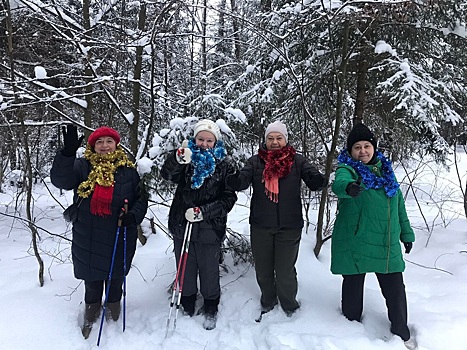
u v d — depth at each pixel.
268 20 4.92
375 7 3.54
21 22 4.91
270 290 3.25
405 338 2.87
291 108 4.95
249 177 3.05
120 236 2.97
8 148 5.27
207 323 3.14
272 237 3.11
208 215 3.00
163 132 3.97
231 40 5.50
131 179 3.04
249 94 5.12
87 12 5.07
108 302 3.12
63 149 2.74
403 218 2.98
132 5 4.82
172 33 4.72
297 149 5.12
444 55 4.76
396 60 4.48
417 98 4.13
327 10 3.74
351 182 2.64
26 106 4.13
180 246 3.15
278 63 5.05
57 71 5.79
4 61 4.61
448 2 3.94
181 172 3.08
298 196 3.08
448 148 6.02
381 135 5.58
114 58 5.38
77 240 2.92
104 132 2.94
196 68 7.86
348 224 2.89
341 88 3.72
